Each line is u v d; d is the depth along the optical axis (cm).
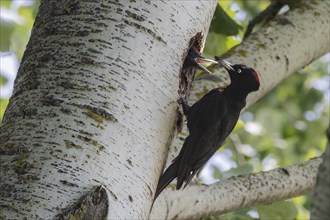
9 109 881
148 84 903
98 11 910
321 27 1291
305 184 1200
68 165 829
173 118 937
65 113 855
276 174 1185
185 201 1094
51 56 891
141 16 917
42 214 802
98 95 870
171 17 938
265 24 1301
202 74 1209
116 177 846
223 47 1464
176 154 1106
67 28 905
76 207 810
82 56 886
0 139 855
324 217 671
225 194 1134
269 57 1234
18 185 816
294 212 1348
